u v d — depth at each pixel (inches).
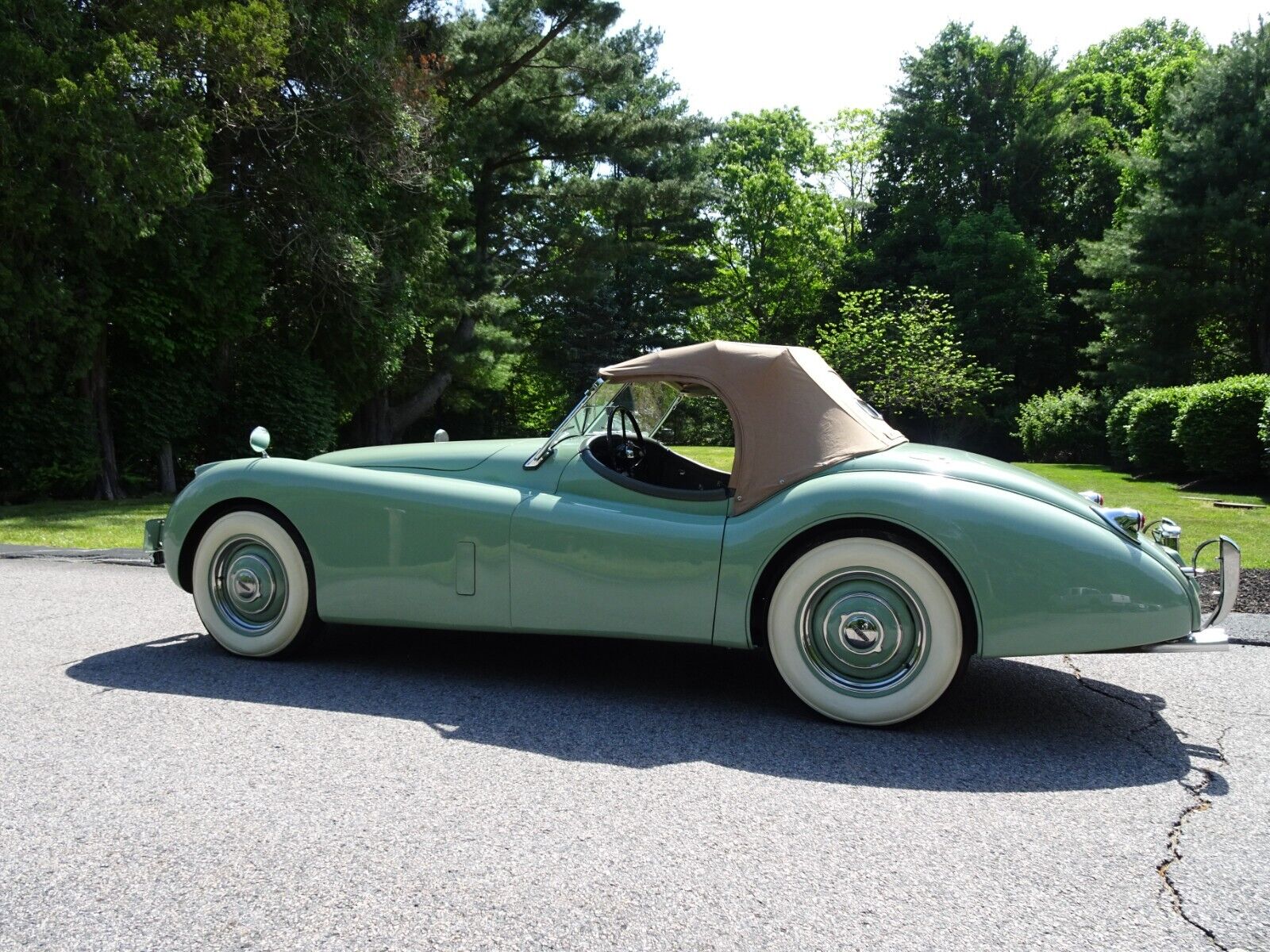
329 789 115.3
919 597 139.1
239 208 649.0
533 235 1168.8
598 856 98.7
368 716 144.6
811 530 143.6
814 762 127.7
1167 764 128.6
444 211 789.9
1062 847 102.2
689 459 190.9
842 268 1688.0
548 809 110.6
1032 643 135.0
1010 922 86.3
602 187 1128.2
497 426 1470.2
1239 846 103.0
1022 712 151.7
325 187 657.6
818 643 144.9
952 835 105.0
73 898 88.7
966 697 160.2
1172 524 150.4
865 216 1761.8
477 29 938.7
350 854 98.3
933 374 1035.9
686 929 84.5
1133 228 1109.1
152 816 106.8
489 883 92.5
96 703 148.5
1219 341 1155.9
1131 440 694.5
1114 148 1601.9
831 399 153.9
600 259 1181.1
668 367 157.5
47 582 260.4
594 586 153.5
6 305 490.3
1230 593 141.3
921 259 1531.7
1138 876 95.7
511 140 1067.3
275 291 716.0
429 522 162.4
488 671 171.5
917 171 1663.4
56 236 509.4
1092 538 135.4
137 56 500.1
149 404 629.0
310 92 649.0
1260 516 410.6
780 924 85.5
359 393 782.5
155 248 573.3
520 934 83.4
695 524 150.7
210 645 187.9
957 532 135.6
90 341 539.8
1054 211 1605.6
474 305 1002.7
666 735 138.1
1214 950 81.9
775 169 1759.4
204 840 100.9
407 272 776.3
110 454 600.4
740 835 104.5
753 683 166.4
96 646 186.2
